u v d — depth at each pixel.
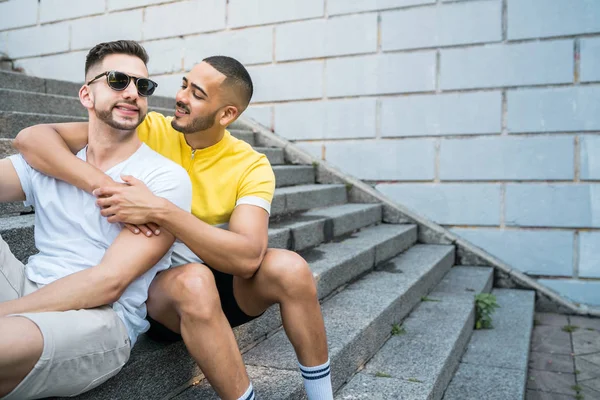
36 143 1.92
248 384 1.83
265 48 6.04
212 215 2.16
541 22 5.02
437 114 5.41
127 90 1.90
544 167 5.08
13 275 1.82
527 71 5.08
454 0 5.29
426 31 5.39
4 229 2.35
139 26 6.60
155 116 2.36
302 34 5.88
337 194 5.53
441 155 5.43
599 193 4.94
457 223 5.43
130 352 1.92
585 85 4.92
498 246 5.30
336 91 5.77
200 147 2.20
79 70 6.91
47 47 7.08
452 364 3.28
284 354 2.63
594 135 4.93
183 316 1.78
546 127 5.05
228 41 6.20
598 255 4.98
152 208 1.78
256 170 2.18
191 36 6.37
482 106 5.24
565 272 5.10
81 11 6.88
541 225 5.14
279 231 3.67
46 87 4.76
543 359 4.04
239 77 2.08
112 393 1.83
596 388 3.54
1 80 4.35
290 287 1.99
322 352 2.09
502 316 4.50
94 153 2.00
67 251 1.89
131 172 1.97
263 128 6.11
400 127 5.55
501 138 5.21
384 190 5.66
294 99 5.96
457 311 3.92
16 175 1.96
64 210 1.90
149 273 1.91
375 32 5.58
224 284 2.18
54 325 1.53
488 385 3.16
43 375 1.51
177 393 2.17
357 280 3.99
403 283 3.91
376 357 3.06
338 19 5.72
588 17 4.88
